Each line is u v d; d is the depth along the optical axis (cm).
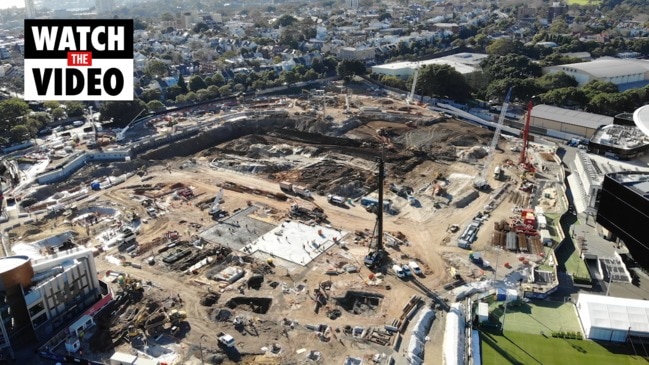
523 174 19838
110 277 13662
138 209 17812
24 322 11038
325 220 16688
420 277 13488
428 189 18825
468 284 13125
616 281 13138
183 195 18775
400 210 17300
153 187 19662
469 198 18012
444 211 17162
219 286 13225
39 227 16738
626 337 10869
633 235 13575
